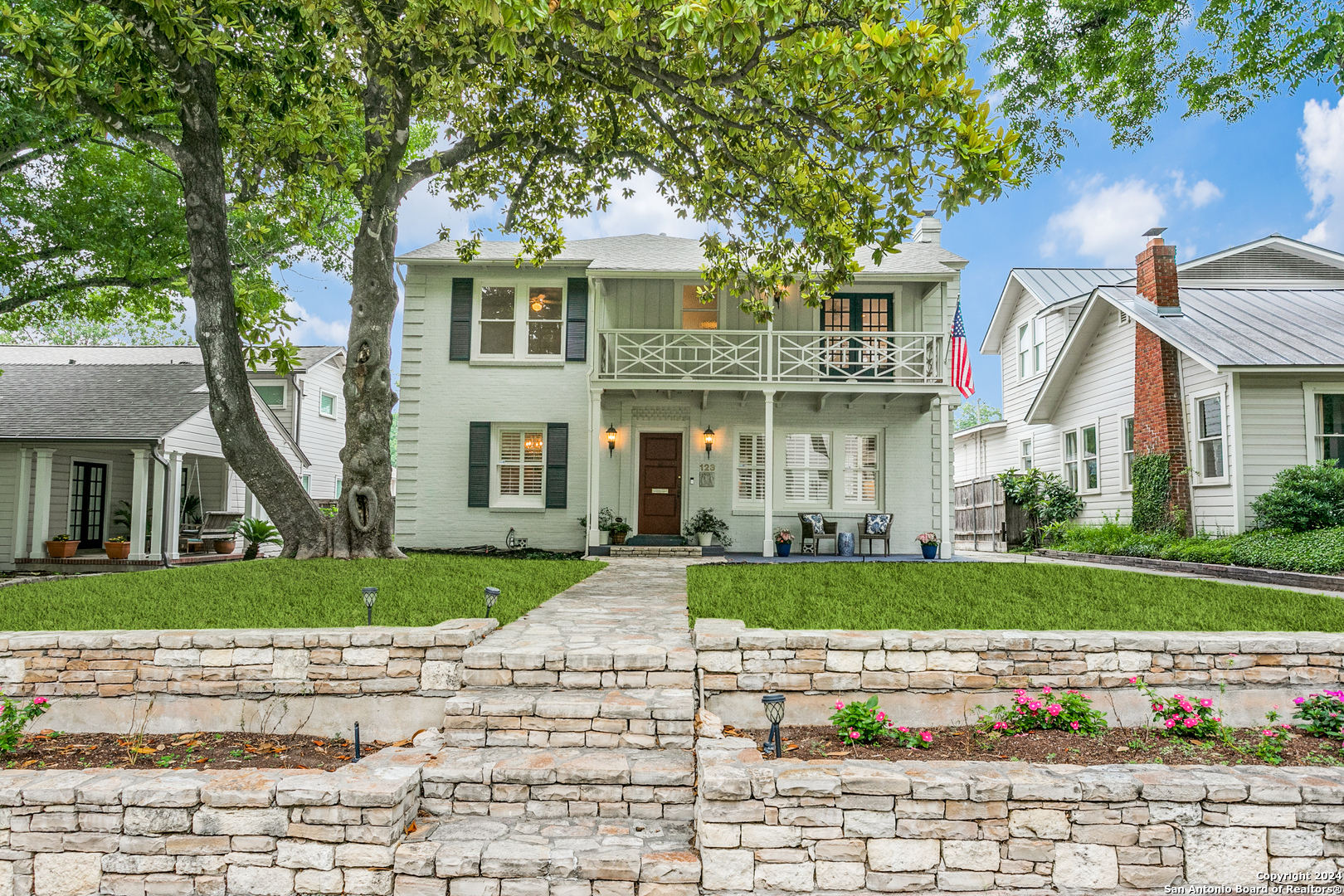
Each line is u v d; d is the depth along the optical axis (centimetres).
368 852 338
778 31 725
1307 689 491
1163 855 329
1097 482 1727
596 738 426
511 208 1307
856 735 429
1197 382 1365
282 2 853
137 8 780
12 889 345
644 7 639
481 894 330
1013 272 2231
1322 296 1545
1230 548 1135
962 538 2216
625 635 537
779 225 1109
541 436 1611
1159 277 1457
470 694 455
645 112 1168
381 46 891
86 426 1521
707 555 1466
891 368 1572
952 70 673
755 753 376
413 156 1677
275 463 1070
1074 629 573
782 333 1489
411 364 1603
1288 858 326
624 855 338
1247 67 1217
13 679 494
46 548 1517
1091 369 1756
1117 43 1237
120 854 345
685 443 1588
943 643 490
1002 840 331
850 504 1588
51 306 1579
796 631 504
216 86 980
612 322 1606
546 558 1443
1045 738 436
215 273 1010
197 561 1575
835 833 332
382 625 572
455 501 1582
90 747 461
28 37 786
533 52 857
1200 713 437
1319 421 1253
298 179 1095
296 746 470
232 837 344
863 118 787
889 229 891
